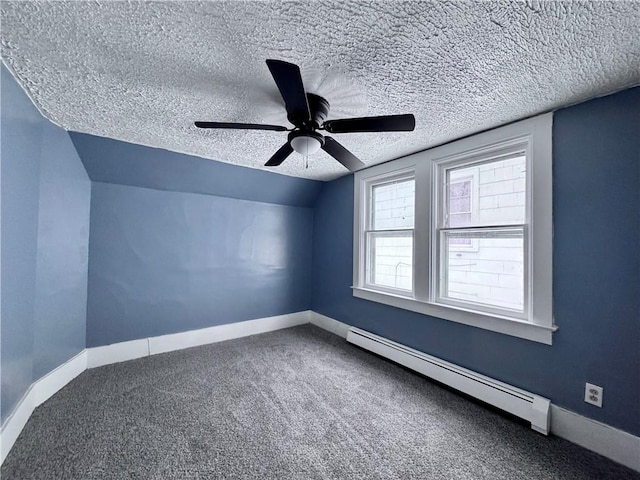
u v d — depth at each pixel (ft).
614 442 4.60
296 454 4.67
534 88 4.75
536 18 3.25
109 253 8.09
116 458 4.51
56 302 6.50
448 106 5.39
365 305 9.67
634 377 4.49
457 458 4.63
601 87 4.68
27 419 5.31
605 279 4.79
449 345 7.10
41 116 5.82
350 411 5.87
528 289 5.78
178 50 3.89
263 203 11.23
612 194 4.75
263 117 5.95
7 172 4.46
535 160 5.62
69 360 6.98
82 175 7.47
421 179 7.82
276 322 11.53
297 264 12.17
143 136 7.03
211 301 9.99
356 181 10.05
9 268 4.59
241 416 5.65
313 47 3.80
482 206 6.76
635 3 3.00
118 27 3.43
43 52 3.91
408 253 8.64
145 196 8.70
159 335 8.94
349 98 5.13
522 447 4.89
